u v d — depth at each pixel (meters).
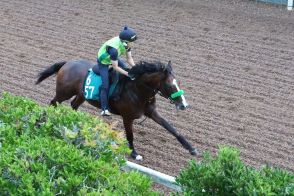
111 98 11.88
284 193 6.63
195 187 7.06
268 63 16.86
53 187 6.90
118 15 21.06
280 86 15.40
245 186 6.69
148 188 7.36
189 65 16.86
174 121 13.56
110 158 7.92
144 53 17.70
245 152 12.07
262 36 18.78
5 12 21.78
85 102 14.59
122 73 11.59
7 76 16.25
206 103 14.48
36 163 7.22
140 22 20.27
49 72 13.24
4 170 7.19
